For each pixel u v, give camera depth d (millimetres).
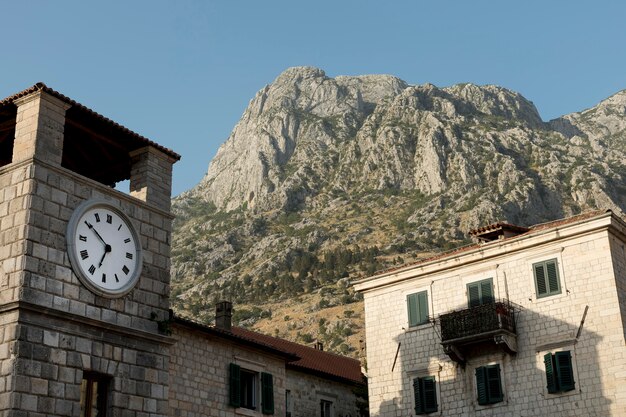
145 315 24078
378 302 42344
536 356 35656
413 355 39969
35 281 20766
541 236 36688
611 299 34156
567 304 35375
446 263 39750
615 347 33438
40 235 21344
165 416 23625
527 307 36625
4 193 21891
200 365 34156
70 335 21266
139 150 26562
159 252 25438
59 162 22719
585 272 35281
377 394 40750
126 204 24703
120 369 22531
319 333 153875
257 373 37906
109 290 22812
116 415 21969
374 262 198500
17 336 19812
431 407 38469
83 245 22594
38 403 19828
